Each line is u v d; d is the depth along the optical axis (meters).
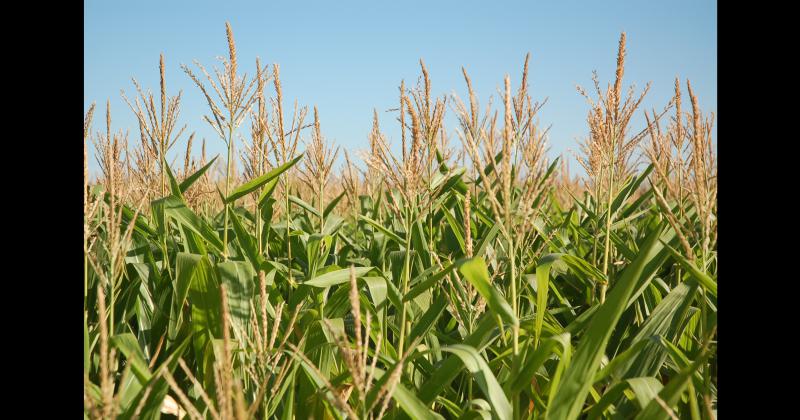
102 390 1.51
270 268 3.42
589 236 4.93
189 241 3.65
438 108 3.57
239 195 3.51
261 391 1.98
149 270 3.45
